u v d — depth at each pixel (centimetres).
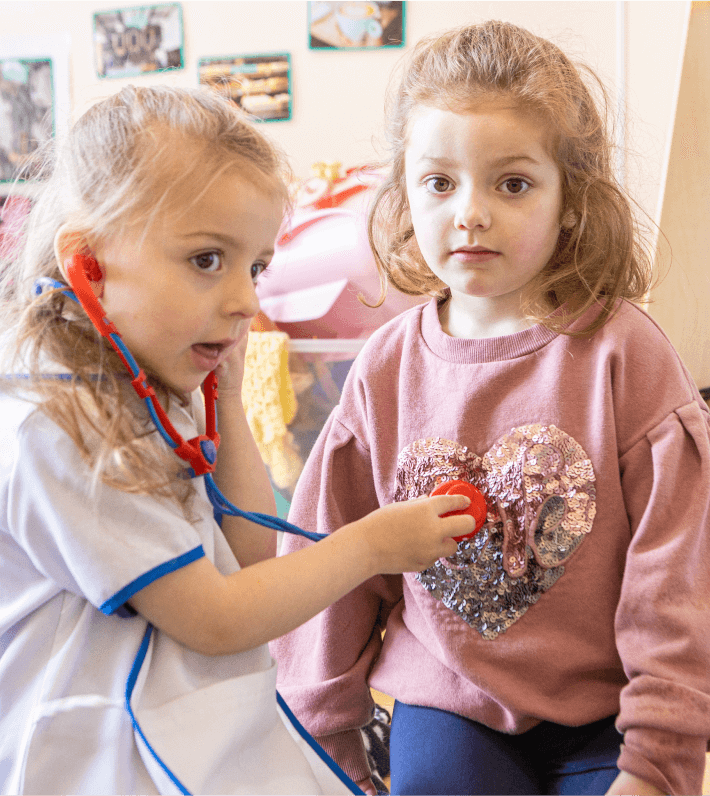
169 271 54
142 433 58
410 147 68
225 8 178
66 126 68
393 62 172
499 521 68
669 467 64
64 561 56
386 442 76
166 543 55
